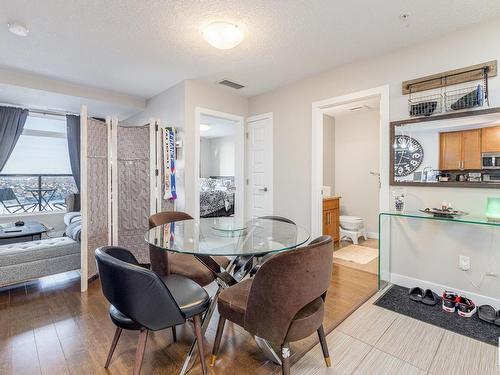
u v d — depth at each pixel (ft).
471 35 7.46
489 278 7.21
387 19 7.19
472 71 7.39
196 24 7.41
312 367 4.99
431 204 8.16
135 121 15.67
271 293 3.93
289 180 12.11
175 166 11.90
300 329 4.11
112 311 4.47
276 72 10.77
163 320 4.11
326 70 10.54
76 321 6.62
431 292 7.83
